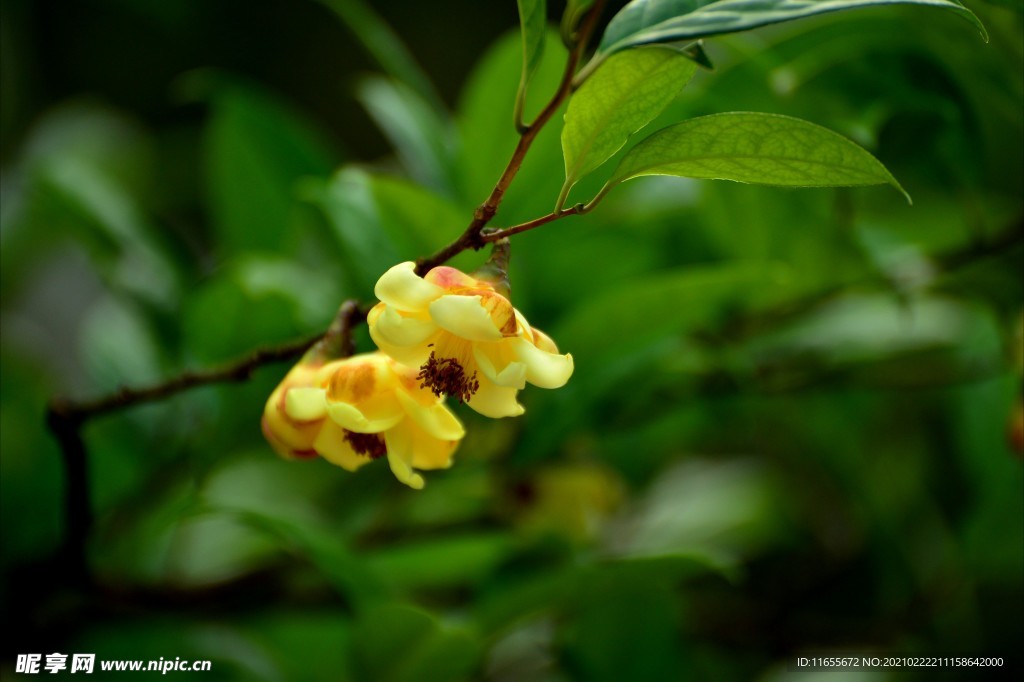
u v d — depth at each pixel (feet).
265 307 2.27
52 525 2.37
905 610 2.70
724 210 2.42
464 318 1.81
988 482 2.64
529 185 2.31
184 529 2.49
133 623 2.30
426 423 1.89
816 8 1.79
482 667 2.31
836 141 1.82
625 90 1.84
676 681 2.34
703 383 2.48
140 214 2.54
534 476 2.50
